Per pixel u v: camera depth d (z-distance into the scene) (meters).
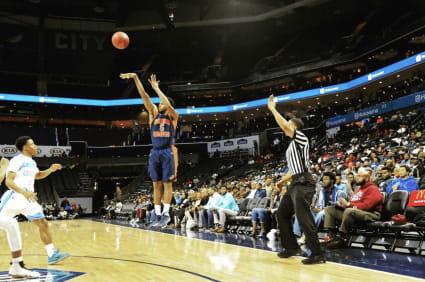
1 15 25.88
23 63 29.59
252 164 23.64
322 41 30.38
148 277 3.75
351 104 25.83
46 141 31.05
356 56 23.38
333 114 25.69
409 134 14.02
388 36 20.67
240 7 27.41
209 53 33.41
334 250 5.68
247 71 33.22
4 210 4.19
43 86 33.22
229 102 30.31
